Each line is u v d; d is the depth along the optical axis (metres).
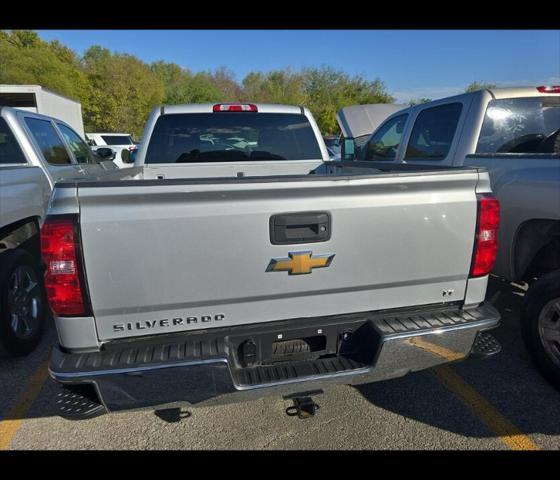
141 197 1.72
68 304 1.75
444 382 2.90
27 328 3.40
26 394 2.87
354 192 1.95
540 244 2.96
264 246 1.88
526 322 2.84
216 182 1.78
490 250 2.19
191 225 1.78
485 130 3.78
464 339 2.16
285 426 2.49
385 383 2.90
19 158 3.82
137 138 40.66
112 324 1.82
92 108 38.75
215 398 1.87
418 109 4.58
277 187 1.85
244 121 4.16
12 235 3.46
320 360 2.11
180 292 1.83
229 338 1.96
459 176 2.09
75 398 1.92
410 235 2.07
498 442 2.34
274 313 1.99
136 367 1.75
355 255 2.01
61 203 1.69
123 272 1.76
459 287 2.22
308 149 4.35
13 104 15.40
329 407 2.66
